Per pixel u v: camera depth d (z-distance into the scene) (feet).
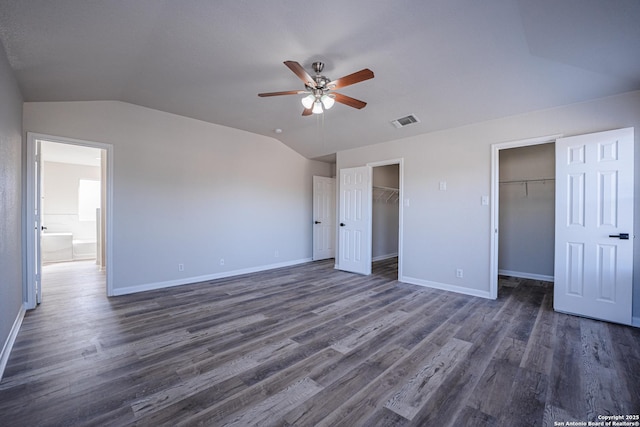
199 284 14.21
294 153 19.60
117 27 6.89
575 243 10.12
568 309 10.28
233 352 7.47
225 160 15.74
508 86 9.99
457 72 9.46
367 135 15.47
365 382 6.19
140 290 12.85
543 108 10.95
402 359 7.14
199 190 14.71
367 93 11.16
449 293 12.91
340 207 17.99
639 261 9.19
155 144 13.25
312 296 12.39
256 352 7.47
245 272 16.74
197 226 14.66
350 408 5.36
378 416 5.16
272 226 18.20
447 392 5.85
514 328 9.06
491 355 7.36
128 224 12.53
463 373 6.54
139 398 5.62
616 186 9.37
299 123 15.14
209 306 11.01
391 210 23.13
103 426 4.89
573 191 10.16
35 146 10.59
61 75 8.93
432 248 13.92
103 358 7.13
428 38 7.67
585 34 6.97
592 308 9.78
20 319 9.25
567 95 9.98
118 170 12.26
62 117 11.05
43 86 9.43
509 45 7.91
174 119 13.84
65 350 7.51
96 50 7.80
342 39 7.72
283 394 5.76
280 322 9.48
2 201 6.86
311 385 6.07
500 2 6.29
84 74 9.13
